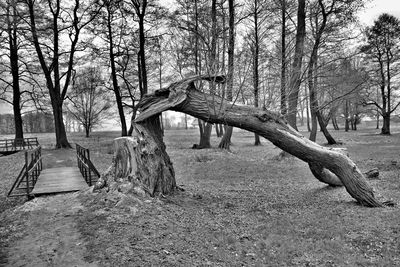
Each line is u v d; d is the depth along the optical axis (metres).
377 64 31.14
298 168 13.80
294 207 7.57
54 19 22.25
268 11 17.12
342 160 7.29
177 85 7.38
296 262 4.56
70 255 4.61
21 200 8.76
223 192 9.47
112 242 4.89
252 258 4.70
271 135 7.44
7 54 25.44
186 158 17.28
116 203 6.42
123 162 7.24
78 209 6.52
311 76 13.94
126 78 28.52
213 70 8.43
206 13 17.03
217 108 7.43
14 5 20.44
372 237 5.35
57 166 15.48
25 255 4.68
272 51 13.26
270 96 8.77
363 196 7.23
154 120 8.00
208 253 4.78
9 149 24.19
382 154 17.28
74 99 35.41
